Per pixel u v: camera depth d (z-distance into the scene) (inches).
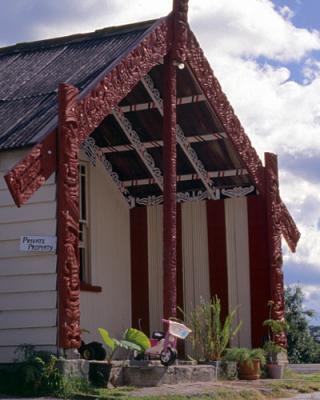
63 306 616.1
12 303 641.6
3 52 876.6
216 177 904.3
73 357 614.9
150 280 896.3
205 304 852.6
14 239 645.9
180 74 810.2
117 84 690.2
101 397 568.4
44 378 594.2
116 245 891.4
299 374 858.8
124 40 789.2
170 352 663.8
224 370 749.9
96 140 868.6
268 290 873.5
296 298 1232.2
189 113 847.1
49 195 631.8
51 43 851.4
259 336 866.1
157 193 906.7
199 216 911.0
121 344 647.1
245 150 871.7
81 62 767.1
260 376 789.2
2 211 652.7
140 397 566.6
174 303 744.3
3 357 639.1
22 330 634.8
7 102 729.6
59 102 631.8
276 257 880.9
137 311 895.7
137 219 912.9
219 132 856.9
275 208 890.7
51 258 628.4
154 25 751.1
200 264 901.2
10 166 649.6
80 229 848.3
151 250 901.2
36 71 787.4
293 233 932.6
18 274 641.6
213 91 828.6
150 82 805.9
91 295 842.2
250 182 896.3
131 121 843.4
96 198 869.8
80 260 844.6
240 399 617.3
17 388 600.1
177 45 767.7
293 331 1204.5
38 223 636.1
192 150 885.2
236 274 886.4
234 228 896.3
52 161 622.2
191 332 760.3
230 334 824.3
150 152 875.4
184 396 584.4
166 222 752.3
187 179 908.6
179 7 772.0
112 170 896.9
